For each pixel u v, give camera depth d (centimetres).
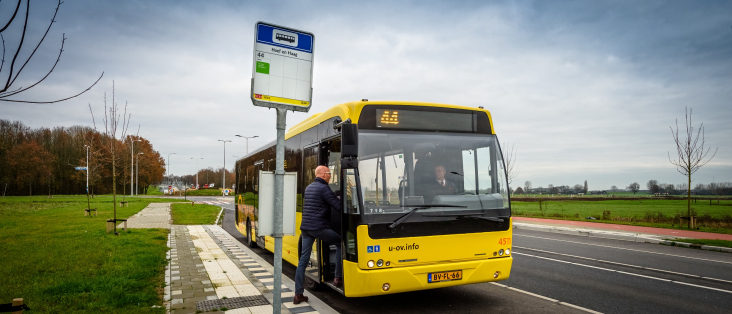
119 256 931
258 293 662
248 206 1288
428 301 639
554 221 2289
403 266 513
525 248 1246
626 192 11906
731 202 5859
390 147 543
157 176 8931
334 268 632
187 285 712
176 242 1290
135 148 7762
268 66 436
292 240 813
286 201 452
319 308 586
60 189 7775
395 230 513
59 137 7919
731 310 587
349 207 526
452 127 592
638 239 1457
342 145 502
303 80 457
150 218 2272
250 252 1105
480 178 582
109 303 577
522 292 691
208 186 11312
